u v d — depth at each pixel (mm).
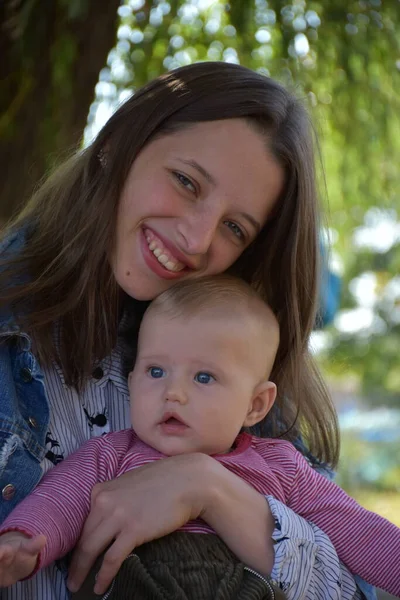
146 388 2184
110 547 1910
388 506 9484
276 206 2385
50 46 4277
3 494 1970
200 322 2209
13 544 1800
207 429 2166
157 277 2248
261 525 2061
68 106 4383
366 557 2215
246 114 2262
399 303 12867
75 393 2211
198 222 2199
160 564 1914
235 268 2566
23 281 2225
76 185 2322
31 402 2053
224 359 2205
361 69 4824
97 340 2248
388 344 13188
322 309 2934
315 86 4742
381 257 11148
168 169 2199
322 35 4641
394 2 4691
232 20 4559
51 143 4426
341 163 5355
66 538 1944
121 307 2385
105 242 2246
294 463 2273
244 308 2295
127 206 2230
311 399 2643
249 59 4777
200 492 2006
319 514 2240
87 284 2229
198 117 2227
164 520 1947
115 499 1962
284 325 2551
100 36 4293
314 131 2752
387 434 12141
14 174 4418
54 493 1982
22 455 1997
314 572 2084
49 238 2297
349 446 11648
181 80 2273
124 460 2131
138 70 4742
